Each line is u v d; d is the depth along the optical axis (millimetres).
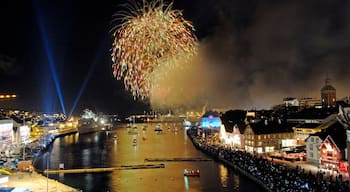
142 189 85188
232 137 150375
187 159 126312
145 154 143625
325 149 91062
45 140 188625
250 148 132250
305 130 129625
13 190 69812
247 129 135375
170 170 107625
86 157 137375
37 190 76938
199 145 159000
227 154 118562
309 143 101312
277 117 169500
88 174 103438
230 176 97000
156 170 108000
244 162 100562
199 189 84188
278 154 113625
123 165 116688
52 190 77062
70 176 101062
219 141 163000
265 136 130500
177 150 155000
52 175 102438
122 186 88500
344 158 86562
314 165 95750
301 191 66312
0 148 137000
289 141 133000
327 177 79250
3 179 81125
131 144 186250
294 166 93938
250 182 89188
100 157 137000
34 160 126688
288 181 73375
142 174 102562
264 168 89125
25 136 174000
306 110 153375
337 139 89188
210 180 92875
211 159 125750
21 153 135875
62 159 132250
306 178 74750
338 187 65875
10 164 105562
